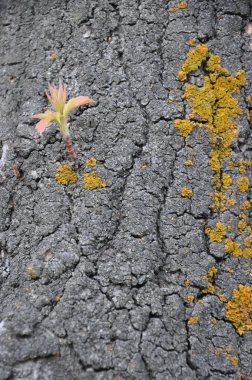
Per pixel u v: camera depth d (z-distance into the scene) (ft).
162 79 1.96
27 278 1.82
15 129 1.97
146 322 1.78
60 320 1.77
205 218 1.87
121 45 2.00
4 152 1.95
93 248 1.84
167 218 1.86
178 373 1.75
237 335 1.81
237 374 1.77
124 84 1.96
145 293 1.80
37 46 2.04
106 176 1.89
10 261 1.85
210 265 1.84
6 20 2.11
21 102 2.00
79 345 1.75
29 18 2.09
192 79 1.95
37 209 1.88
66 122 1.85
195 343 1.78
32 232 1.87
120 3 2.03
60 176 1.90
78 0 2.05
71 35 2.03
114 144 1.91
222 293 1.83
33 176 1.91
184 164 1.90
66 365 1.74
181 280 1.82
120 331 1.77
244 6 2.02
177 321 1.79
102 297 1.79
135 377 1.73
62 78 1.99
